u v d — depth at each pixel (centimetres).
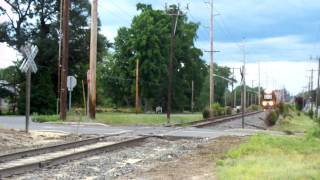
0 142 2227
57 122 3919
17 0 7875
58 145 2103
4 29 7869
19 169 1478
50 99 7525
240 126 4766
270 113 5525
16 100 7738
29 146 2228
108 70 11506
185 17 11731
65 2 4147
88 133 2983
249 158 1786
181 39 11562
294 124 5984
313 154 1972
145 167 1705
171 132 3278
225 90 17575
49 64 7688
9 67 7881
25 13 7956
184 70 11800
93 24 4356
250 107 13738
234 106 14588
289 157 1825
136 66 10438
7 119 4444
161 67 10806
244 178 1263
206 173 1507
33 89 7444
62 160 1753
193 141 2764
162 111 11038
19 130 2759
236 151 2058
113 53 11312
